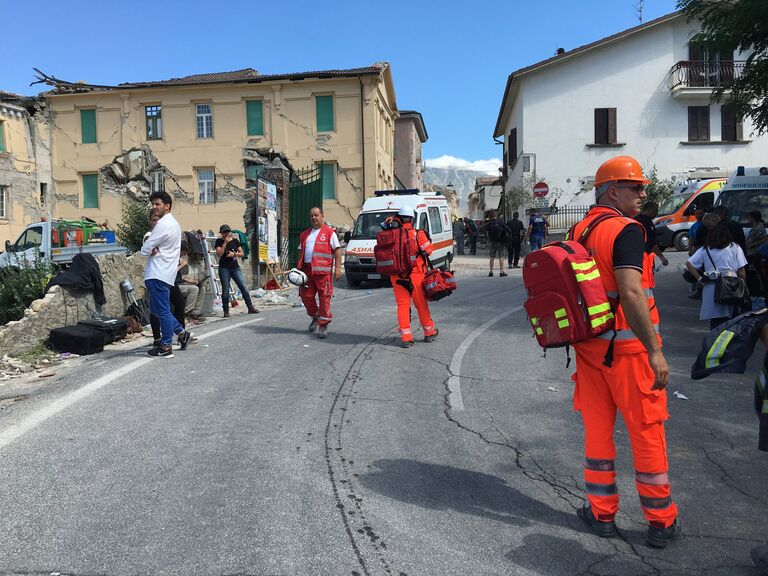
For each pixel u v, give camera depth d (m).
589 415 3.54
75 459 4.42
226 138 31.08
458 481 4.21
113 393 6.02
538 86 31.06
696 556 3.34
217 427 5.11
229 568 3.11
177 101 31.27
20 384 6.52
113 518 3.58
